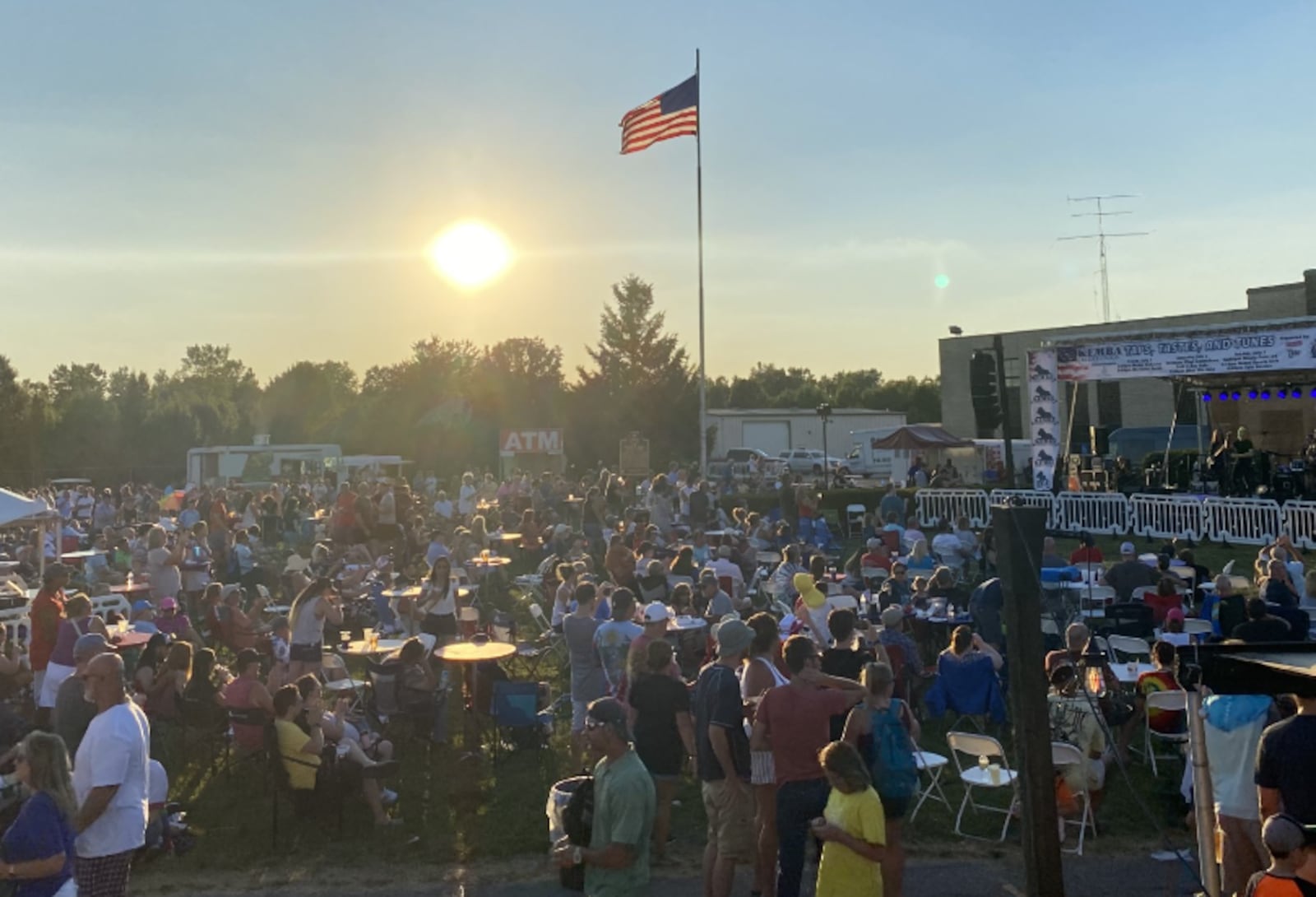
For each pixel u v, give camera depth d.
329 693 11.16
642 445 36.12
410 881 7.51
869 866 5.34
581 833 5.42
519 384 59.78
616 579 14.12
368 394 80.31
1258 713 6.15
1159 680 9.25
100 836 5.37
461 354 68.81
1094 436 35.53
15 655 10.80
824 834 5.36
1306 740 5.28
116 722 5.48
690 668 11.97
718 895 6.35
